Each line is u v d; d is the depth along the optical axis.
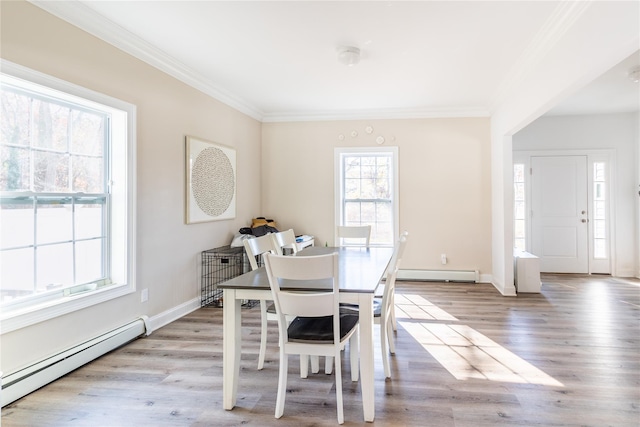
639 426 1.82
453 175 5.16
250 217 5.21
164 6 2.49
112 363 2.60
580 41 2.41
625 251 5.62
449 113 5.13
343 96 4.59
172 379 2.36
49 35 2.32
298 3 2.46
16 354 2.17
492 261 5.05
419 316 3.62
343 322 2.17
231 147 4.60
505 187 4.46
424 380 2.33
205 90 4.05
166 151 3.45
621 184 5.63
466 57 3.34
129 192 2.99
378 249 3.49
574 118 5.77
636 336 3.05
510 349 2.80
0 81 2.16
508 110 4.16
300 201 5.51
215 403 2.08
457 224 5.16
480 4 2.45
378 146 5.32
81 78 2.55
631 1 1.88
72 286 2.65
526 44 3.05
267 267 1.87
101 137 2.91
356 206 5.50
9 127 2.23
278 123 5.54
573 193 5.81
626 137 5.61
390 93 4.44
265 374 2.45
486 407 2.01
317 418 1.93
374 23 2.72
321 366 2.59
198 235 3.97
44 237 2.45
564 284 5.03
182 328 3.33
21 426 1.86
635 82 4.15
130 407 2.04
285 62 3.48
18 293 2.29
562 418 1.90
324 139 5.45
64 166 2.60
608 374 2.38
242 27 2.79
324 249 3.51
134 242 3.04
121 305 2.95
